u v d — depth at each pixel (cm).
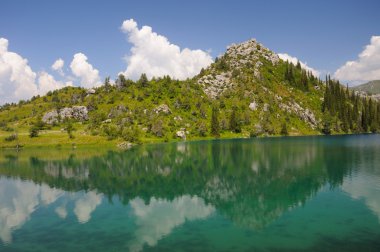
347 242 3903
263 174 8531
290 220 4778
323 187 6762
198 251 3778
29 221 5181
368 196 5975
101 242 4172
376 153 12031
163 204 6034
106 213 5525
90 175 9462
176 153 14600
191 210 5572
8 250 4012
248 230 4444
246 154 13038
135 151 16175
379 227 4381
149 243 4084
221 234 4325
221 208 5619
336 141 18562
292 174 8306
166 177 8850
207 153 13988
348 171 8425
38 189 7669
